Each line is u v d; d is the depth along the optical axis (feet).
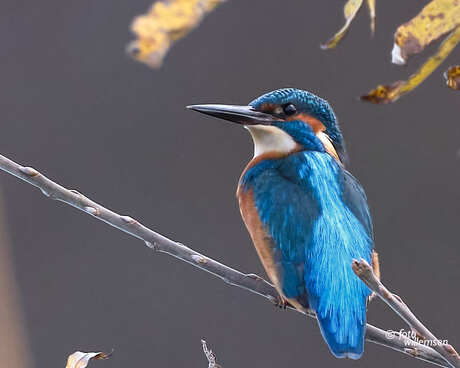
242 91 50.67
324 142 32.91
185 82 50.98
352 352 26.37
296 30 50.67
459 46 42.93
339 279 27.91
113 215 27.25
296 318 48.70
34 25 51.52
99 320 49.03
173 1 21.27
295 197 30.04
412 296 47.80
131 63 50.90
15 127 51.03
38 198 50.52
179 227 50.08
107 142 50.93
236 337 48.70
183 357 48.70
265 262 29.81
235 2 50.98
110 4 51.44
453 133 49.26
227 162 50.49
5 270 48.52
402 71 47.98
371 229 30.32
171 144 50.80
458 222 48.44
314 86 50.29
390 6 49.29
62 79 51.34
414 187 49.11
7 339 47.16
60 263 49.67
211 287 49.44
